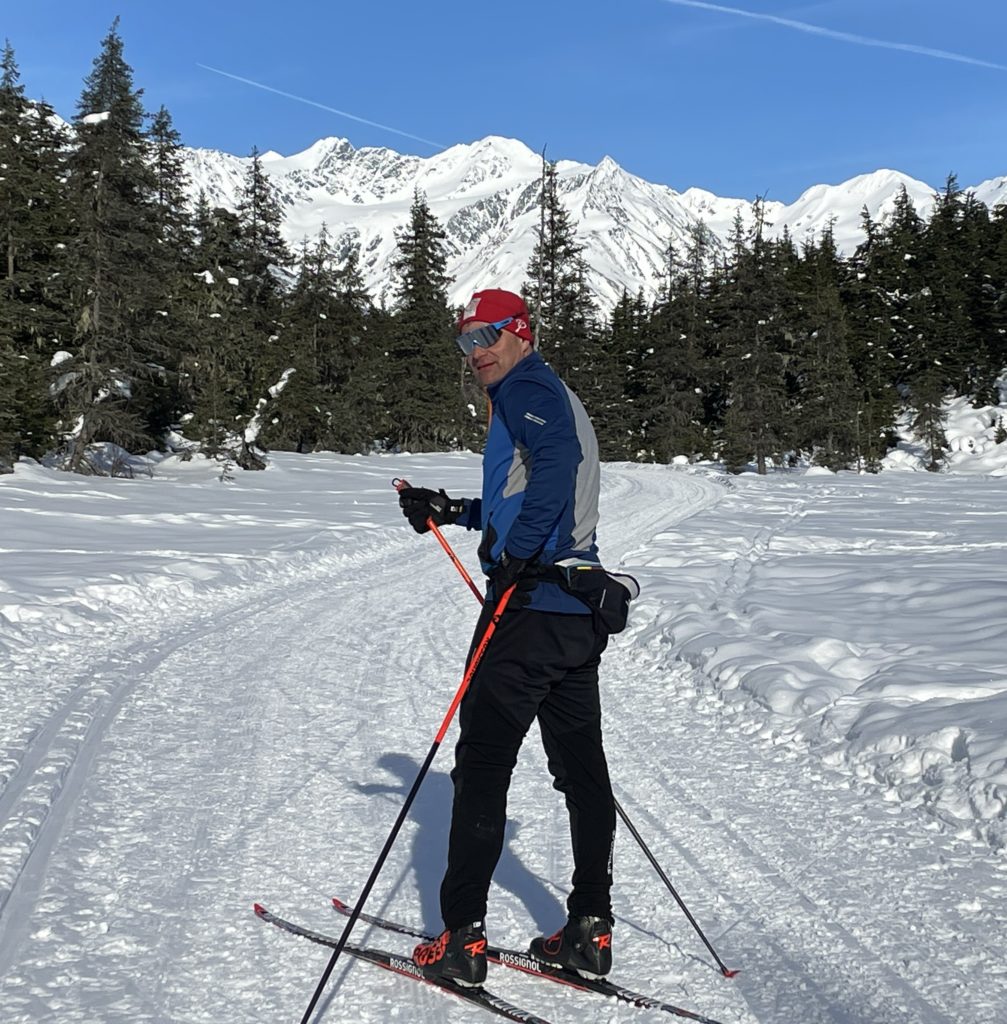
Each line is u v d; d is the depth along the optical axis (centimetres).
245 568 1188
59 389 2762
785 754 490
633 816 403
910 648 675
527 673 259
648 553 1331
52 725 521
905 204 7975
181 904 314
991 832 369
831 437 5209
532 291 5647
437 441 5434
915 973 273
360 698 611
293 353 4662
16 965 272
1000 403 6069
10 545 1322
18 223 2891
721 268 5966
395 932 298
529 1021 245
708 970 276
